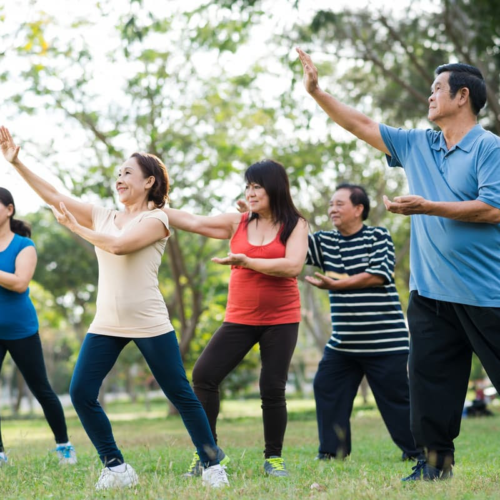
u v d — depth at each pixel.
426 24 14.55
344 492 3.40
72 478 4.29
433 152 3.93
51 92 15.67
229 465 4.79
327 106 4.14
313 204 19.45
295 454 5.99
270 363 4.61
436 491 3.41
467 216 3.60
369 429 9.75
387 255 5.76
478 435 8.35
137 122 16.34
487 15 12.33
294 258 4.56
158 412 27.09
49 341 42.72
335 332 5.86
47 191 4.47
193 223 4.86
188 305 22.52
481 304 3.68
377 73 16.09
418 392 3.91
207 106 16.81
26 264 5.23
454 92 3.80
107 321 4.11
